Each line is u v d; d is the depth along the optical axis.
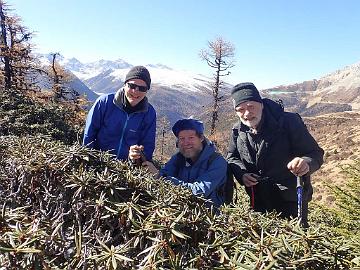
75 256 1.21
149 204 1.53
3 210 1.28
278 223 1.53
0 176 1.72
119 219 1.42
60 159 1.73
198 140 2.88
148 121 3.51
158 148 44.31
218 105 28.55
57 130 13.96
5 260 1.09
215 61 29.20
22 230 1.18
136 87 3.30
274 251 1.24
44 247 1.18
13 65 28.58
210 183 2.65
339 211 4.06
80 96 31.09
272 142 2.91
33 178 1.66
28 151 1.85
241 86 2.97
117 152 3.42
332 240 1.39
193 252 1.31
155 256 1.22
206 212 1.56
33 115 14.45
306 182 2.81
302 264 1.23
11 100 15.11
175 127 2.94
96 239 1.30
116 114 3.40
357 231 3.56
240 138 3.14
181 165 3.01
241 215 1.56
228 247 1.31
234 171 3.14
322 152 2.99
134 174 1.78
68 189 1.59
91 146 3.42
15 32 28.36
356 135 51.78
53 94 29.84
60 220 1.42
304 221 2.89
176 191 1.68
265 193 3.03
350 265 1.29
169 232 1.32
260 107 2.93
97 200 1.48
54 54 32.81
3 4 27.61
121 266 1.18
